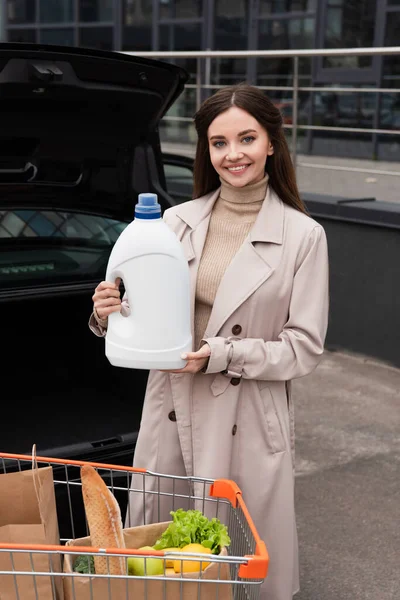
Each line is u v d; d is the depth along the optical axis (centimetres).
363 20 957
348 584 315
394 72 934
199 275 243
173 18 1130
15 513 206
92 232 331
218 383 238
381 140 691
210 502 240
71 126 291
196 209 251
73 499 283
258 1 1056
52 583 185
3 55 254
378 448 436
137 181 317
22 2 1279
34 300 325
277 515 246
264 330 239
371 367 556
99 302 218
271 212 241
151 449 252
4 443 313
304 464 417
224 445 240
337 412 484
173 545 205
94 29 1213
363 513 368
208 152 247
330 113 770
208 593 186
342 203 562
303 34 1020
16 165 304
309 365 239
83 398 354
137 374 343
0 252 313
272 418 243
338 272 573
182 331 216
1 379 361
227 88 235
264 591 250
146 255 209
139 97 288
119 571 187
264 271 236
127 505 277
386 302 548
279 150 241
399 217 527
